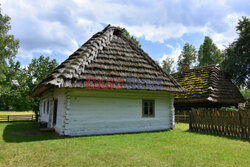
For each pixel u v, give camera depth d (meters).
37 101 22.23
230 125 9.10
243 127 8.51
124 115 10.30
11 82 25.84
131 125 10.41
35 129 11.88
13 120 19.81
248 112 8.33
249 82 19.95
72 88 8.95
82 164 4.84
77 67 9.03
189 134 9.59
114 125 9.93
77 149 6.26
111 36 12.21
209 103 15.58
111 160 5.16
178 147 6.73
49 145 6.84
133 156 5.54
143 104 11.02
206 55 38.47
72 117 8.93
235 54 20.22
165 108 11.76
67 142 7.36
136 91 10.84
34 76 22.59
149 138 8.43
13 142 7.41
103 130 9.60
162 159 5.30
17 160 5.14
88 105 9.40
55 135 9.06
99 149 6.28
